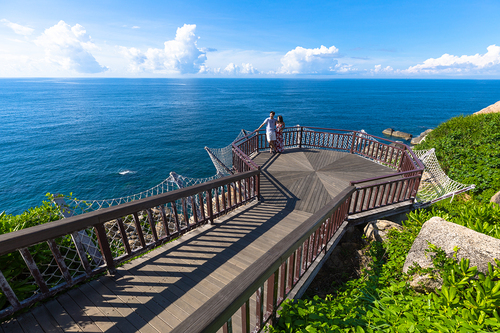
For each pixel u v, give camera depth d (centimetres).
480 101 12656
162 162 3634
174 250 391
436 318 231
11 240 222
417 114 8088
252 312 282
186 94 18975
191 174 3219
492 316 229
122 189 2833
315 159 956
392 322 239
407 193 639
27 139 5109
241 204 568
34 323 251
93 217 283
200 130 5784
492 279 251
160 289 305
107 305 277
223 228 471
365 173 815
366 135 959
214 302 143
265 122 991
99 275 323
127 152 4131
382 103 11669
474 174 944
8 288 241
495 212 398
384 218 642
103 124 6681
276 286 238
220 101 13112
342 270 475
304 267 345
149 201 345
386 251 477
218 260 369
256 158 983
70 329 246
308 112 8669
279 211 568
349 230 568
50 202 365
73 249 352
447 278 280
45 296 268
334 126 6131
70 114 8700
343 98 14650
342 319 258
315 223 292
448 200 818
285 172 824
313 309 254
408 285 330
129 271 335
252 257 381
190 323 127
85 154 4047
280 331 240
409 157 729
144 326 254
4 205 2562
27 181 3039
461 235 310
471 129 1379
